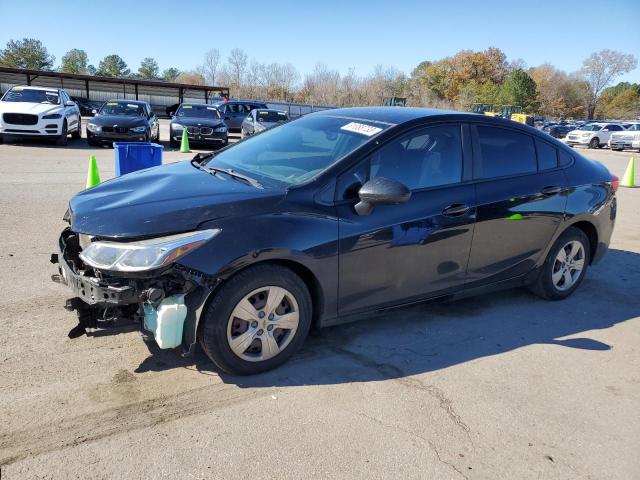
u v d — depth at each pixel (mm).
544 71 110812
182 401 3043
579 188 4805
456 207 3939
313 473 2541
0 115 15117
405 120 3928
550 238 4664
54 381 3148
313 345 3822
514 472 2656
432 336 4098
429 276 3951
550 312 4730
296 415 2980
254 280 3176
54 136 15672
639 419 3184
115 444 2648
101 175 10727
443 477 2580
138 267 2928
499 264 4367
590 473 2689
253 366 3316
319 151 3850
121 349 3568
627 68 104438
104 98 50562
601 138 34500
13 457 2508
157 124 18578
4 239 5812
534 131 4652
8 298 4262
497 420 3070
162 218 3084
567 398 3355
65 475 2420
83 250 3250
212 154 4625
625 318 4695
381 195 3312
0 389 3027
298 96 76875
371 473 2570
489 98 89500
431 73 100000
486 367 3670
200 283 3021
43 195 8289
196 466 2533
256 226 3178
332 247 3395
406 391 3297
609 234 5199
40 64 96812
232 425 2857
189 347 3117
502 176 4312
